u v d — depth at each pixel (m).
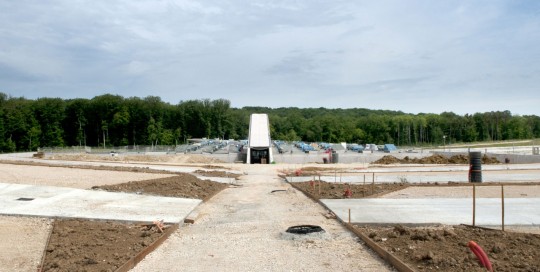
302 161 67.31
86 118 117.50
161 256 9.49
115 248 9.66
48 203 15.12
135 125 122.25
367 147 93.50
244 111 168.75
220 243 10.77
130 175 26.75
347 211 14.41
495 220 12.25
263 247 10.27
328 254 9.50
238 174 38.28
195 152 75.94
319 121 149.50
